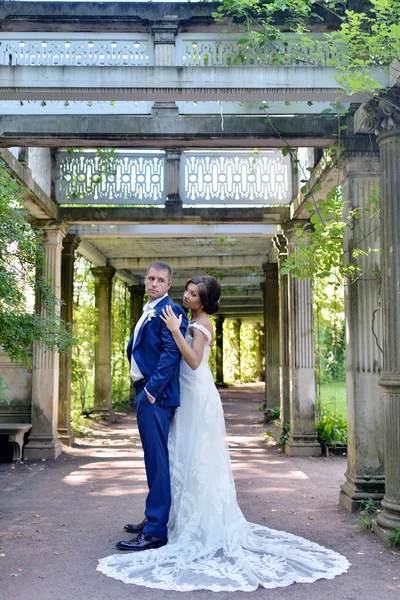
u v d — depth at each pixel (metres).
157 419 4.09
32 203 7.96
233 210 9.04
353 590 3.38
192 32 5.79
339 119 5.68
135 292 17.30
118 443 10.51
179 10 5.72
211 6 5.73
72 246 10.23
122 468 7.96
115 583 3.46
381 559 3.97
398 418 4.51
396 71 4.43
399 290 4.58
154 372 4.12
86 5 5.63
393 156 4.70
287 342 10.39
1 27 5.66
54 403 9.05
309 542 4.20
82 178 8.92
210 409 4.18
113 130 6.05
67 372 10.15
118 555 3.86
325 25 5.73
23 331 6.18
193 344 4.23
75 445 10.16
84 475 7.43
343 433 9.15
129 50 5.75
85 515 5.22
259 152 8.95
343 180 5.89
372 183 5.73
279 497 5.96
